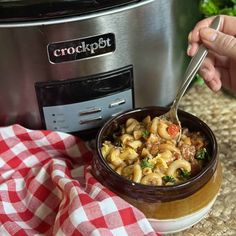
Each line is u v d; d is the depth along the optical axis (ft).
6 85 2.08
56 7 1.87
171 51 2.22
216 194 1.88
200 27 2.07
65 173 2.00
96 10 1.91
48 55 1.98
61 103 2.12
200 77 2.44
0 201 1.98
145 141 1.97
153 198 1.76
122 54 2.07
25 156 2.15
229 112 2.41
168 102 2.40
